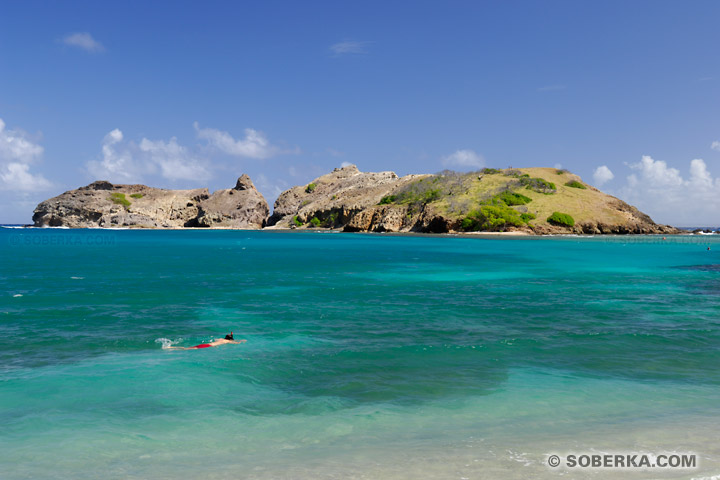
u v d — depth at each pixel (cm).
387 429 1030
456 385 1338
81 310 2509
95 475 809
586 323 2183
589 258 6412
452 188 19888
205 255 7294
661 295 3069
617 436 968
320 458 872
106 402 1203
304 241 12675
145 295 3048
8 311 2461
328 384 1349
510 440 954
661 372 1459
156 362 1566
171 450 923
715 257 6606
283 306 2661
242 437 991
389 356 1638
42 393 1264
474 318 2320
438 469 811
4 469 836
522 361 1577
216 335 1962
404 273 4491
